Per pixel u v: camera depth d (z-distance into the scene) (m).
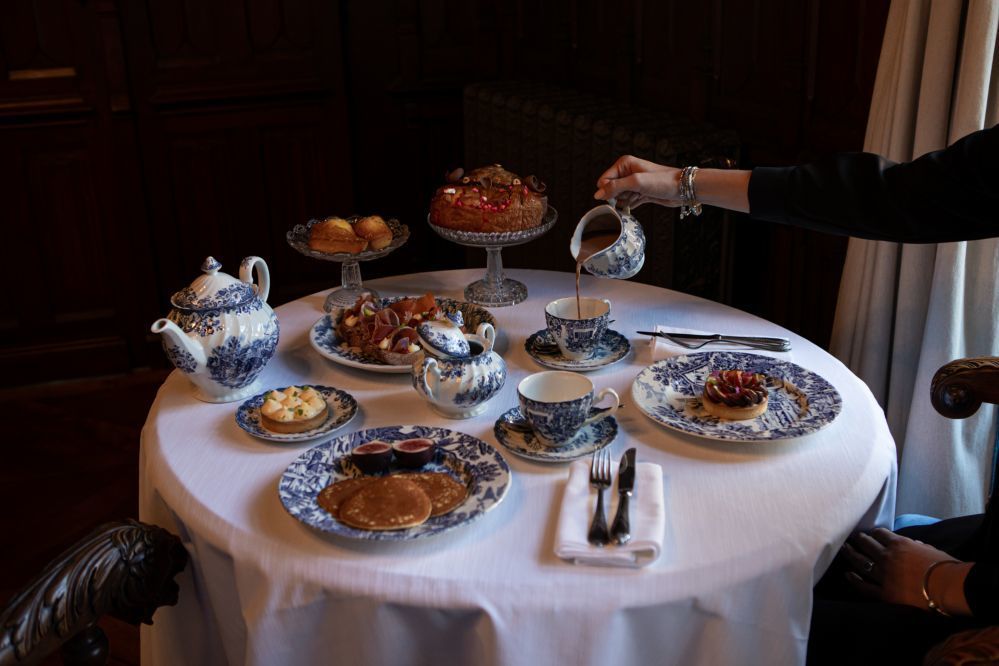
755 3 2.07
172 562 1.06
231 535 0.99
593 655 0.89
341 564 0.93
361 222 1.58
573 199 2.45
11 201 2.66
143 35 2.68
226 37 2.77
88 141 2.68
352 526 0.96
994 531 1.15
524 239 1.53
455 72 3.09
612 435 1.13
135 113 2.74
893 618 1.07
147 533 1.05
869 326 1.69
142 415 2.67
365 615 0.91
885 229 1.25
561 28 2.80
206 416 1.23
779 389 1.23
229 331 1.21
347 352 1.37
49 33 2.56
